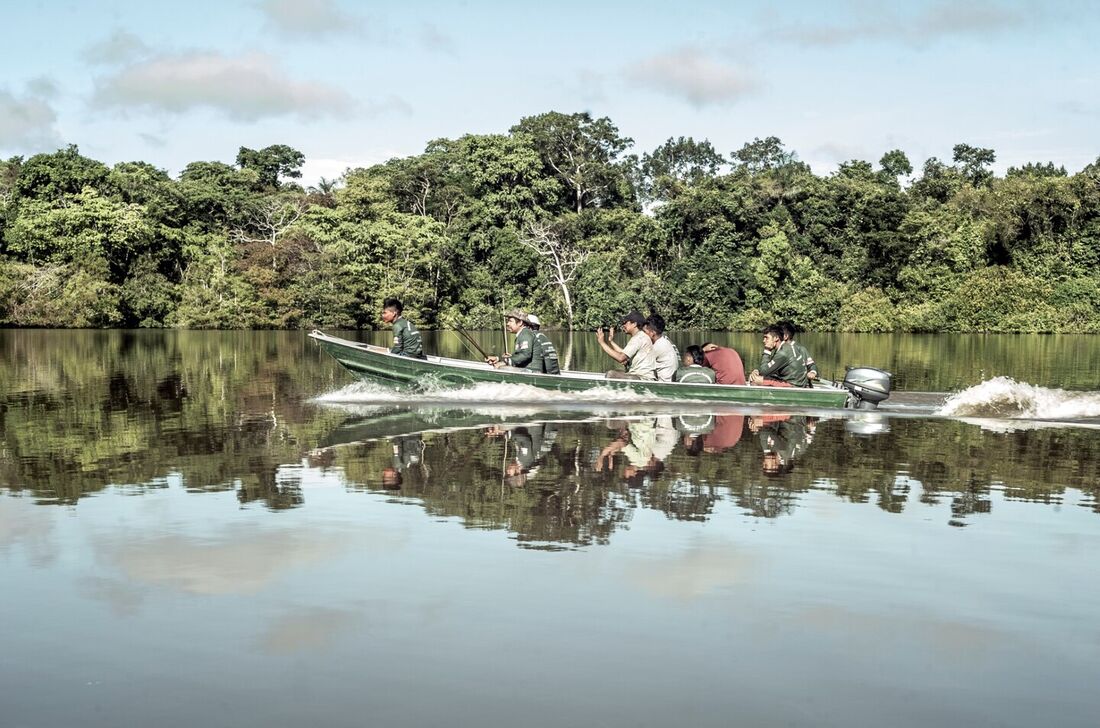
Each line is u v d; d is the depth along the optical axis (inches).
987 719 130.1
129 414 464.4
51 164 2287.2
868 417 465.1
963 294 2198.6
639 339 546.6
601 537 217.3
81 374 741.3
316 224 2421.3
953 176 2819.9
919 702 135.0
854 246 2507.4
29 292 2037.4
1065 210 2346.2
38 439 376.5
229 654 150.1
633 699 135.0
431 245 2422.5
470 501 256.1
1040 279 2228.1
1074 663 148.8
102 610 169.5
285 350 1143.6
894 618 167.0
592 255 2463.1
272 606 171.2
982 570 195.0
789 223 2501.2
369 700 134.3
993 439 385.7
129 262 2225.6
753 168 3036.4
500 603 172.6
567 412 477.1
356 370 568.4
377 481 284.2
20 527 227.8
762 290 2395.4
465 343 1432.1
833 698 136.1
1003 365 960.9
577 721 128.4
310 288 2190.0
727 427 419.8
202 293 2130.9
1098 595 180.2
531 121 3095.5
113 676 142.3
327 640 155.4
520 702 133.8
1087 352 1251.8
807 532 223.6
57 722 128.0
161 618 165.5
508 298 2507.4
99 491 270.2
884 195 2493.8
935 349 1348.4
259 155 3277.6
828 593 179.8
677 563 197.6
